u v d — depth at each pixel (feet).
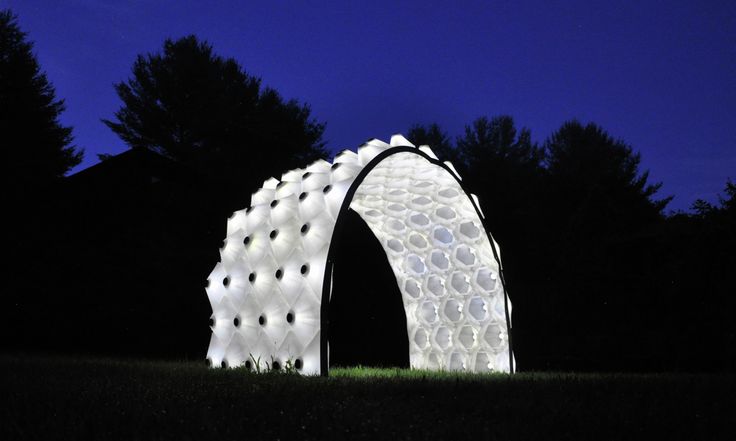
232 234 37.81
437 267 42.83
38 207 70.08
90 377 24.73
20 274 65.41
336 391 20.51
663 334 51.13
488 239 38.91
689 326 49.44
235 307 35.17
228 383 22.62
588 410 16.99
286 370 29.48
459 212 39.96
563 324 61.36
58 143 86.53
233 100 102.94
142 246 63.67
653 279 55.36
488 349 40.29
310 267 29.81
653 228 59.00
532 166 109.50
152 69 100.68
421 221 42.09
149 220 65.00
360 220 71.72
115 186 65.72
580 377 30.78
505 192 96.68
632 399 19.86
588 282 61.72
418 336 44.65
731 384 25.59
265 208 35.83
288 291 30.63
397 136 35.09
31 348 59.93
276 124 101.96
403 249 44.65
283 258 31.83
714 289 49.73
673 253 55.31
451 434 13.67
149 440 12.82
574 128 108.68
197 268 66.74
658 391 22.39
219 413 15.58
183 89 99.60
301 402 17.67
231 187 74.74
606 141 105.19
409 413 16.20
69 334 59.72
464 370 39.73
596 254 63.52
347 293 68.90
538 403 18.39
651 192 98.68
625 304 57.62
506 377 30.78
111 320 59.77
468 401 18.71
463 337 41.91
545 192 92.63
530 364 53.36
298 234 32.01
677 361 47.47
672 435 14.03
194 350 60.70
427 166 36.22
